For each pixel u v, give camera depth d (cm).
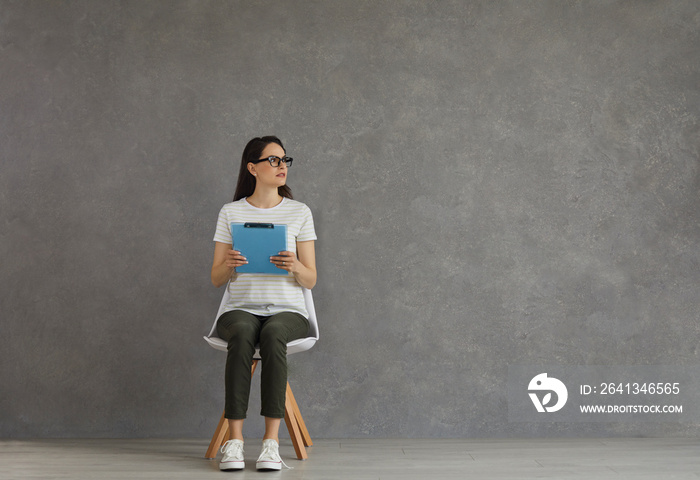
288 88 322
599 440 298
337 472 224
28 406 310
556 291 315
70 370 311
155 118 321
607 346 313
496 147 320
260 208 268
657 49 322
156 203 318
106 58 323
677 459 249
